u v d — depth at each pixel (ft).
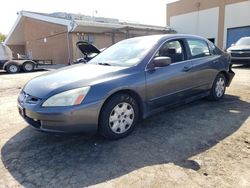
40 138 11.53
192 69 14.19
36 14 73.20
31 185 7.86
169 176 8.11
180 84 13.48
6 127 13.21
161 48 12.92
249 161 8.92
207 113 14.51
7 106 18.02
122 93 11.00
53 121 9.47
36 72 48.37
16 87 27.50
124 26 68.59
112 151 10.00
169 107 13.33
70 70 11.94
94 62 13.71
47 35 72.79
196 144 10.40
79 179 8.10
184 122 13.08
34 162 9.30
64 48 67.05
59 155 9.80
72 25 61.11
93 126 10.07
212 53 16.49
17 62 48.67
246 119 13.29
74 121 9.53
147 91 11.74
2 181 8.11
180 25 86.74
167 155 9.53
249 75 29.27
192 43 14.93
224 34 74.13
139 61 11.89
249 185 7.54
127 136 11.41
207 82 15.78
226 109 15.24
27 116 10.27
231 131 11.68
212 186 7.52
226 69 17.38
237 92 19.90
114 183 7.82
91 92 9.85
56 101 9.48
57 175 8.38
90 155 9.72
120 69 11.28
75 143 10.85
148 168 8.63
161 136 11.32
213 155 9.42
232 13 71.20
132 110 11.47
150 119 13.64
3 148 10.58
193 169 8.49
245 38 40.75
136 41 14.17
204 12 78.59
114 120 10.83
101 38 70.23
